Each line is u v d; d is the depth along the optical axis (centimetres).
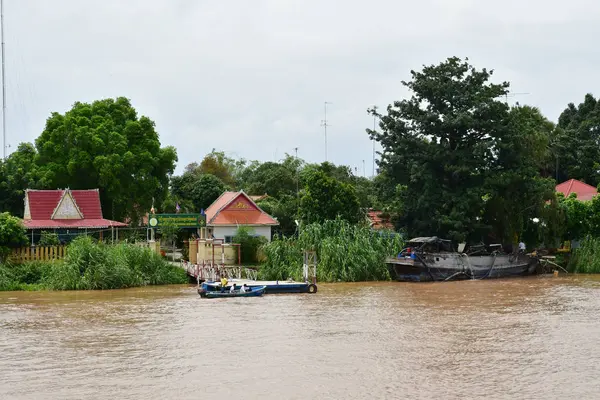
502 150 7181
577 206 7619
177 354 3397
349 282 6462
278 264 6544
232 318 4419
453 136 7281
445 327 4072
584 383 2858
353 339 3731
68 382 2906
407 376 2967
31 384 2880
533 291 5756
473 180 7238
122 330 4025
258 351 3453
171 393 2745
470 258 6712
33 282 6088
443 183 7325
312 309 4788
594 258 7294
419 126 7250
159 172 8562
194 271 6266
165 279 6344
